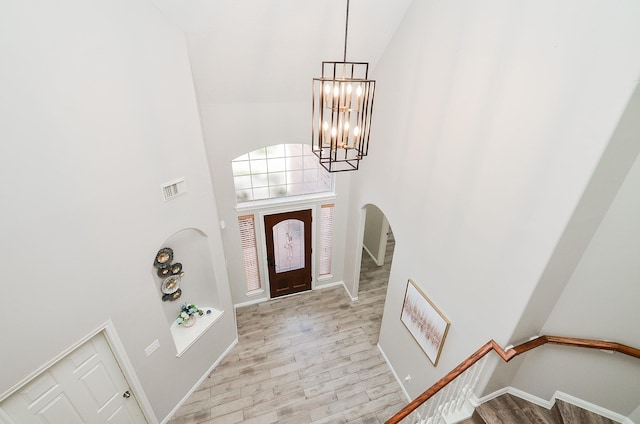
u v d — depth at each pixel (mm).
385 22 3535
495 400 3000
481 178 2594
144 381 3512
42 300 2463
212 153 4461
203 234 3955
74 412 2936
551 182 2012
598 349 2521
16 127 2133
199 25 3135
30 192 2268
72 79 2363
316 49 3783
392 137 3926
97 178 2654
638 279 2178
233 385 4461
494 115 2389
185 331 4219
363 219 5371
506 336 2523
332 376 4621
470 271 2857
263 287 5988
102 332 3012
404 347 4262
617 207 2037
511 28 2164
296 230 5699
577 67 1775
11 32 2023
